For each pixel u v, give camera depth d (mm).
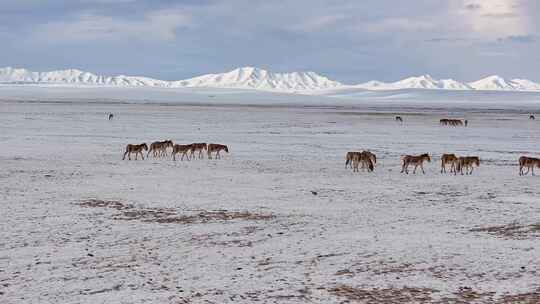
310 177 27859
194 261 13977
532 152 40500
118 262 13844
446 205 21141
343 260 14117
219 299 11469
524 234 16703
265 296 11664
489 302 11367
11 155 34281
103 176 27344
